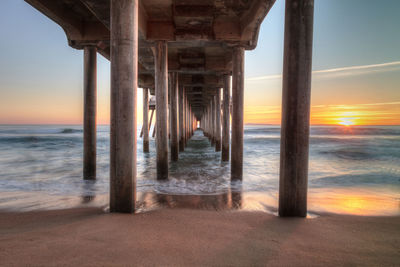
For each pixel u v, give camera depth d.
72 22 7.67
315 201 5.43
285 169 3.83
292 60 3.65
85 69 8.16
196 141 33.22
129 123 4.10
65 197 5.94
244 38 8.41
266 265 2.23
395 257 2.44
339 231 3.21
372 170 10.96
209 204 5.30
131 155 4.14
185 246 2.62
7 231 3.20
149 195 6.19
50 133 44.62
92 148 8.23
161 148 8.46
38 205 5.16
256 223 3.48
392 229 3.31
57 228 3.19
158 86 8.48
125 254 2.38
